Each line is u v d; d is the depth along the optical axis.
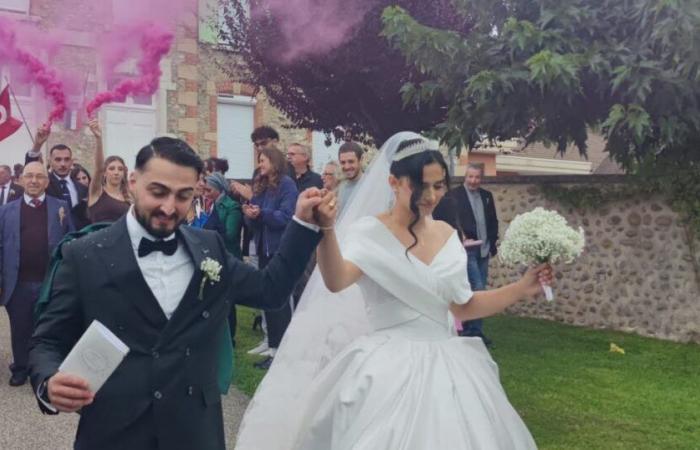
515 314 9.65
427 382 2.88
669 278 8.02
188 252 2.30
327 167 6.89
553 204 9.14
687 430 4.78
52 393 1.93
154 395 2.13
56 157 6.88
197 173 2.24
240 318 8.56
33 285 5.67
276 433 3.19
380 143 10.50
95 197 5.91
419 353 2.97
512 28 6.67
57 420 4.86
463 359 3.04
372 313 3.09
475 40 7.34
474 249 7.38
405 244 3.05
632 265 8.36
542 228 2.99
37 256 5.69
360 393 2.87
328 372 3.06
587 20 6.86
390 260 2.96
